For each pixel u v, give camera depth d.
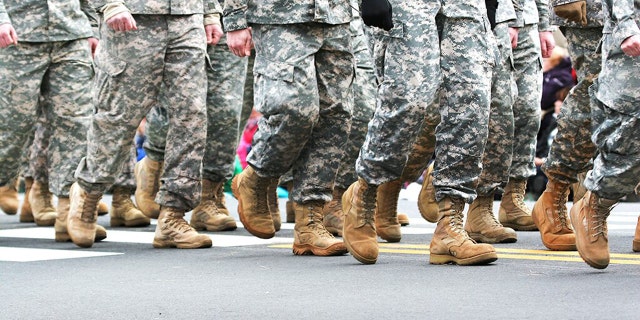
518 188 19.00
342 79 13.98
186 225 16.33
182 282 12.26
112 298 11.15
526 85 18.05
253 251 15.59
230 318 9.89
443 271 12.80
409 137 12.85
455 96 12.71
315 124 14.03
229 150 19.22
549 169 15.26
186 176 16.08
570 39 15.20
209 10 16.56
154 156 20.20
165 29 15.55
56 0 17.56
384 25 12.55
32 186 21.41
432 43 12.58
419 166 15.95
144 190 20.39
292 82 13.56
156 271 13.30
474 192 13.22
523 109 18.12
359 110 17.33
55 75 17.72
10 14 17.34
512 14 15.76
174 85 15.73
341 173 17.59
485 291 11.09
